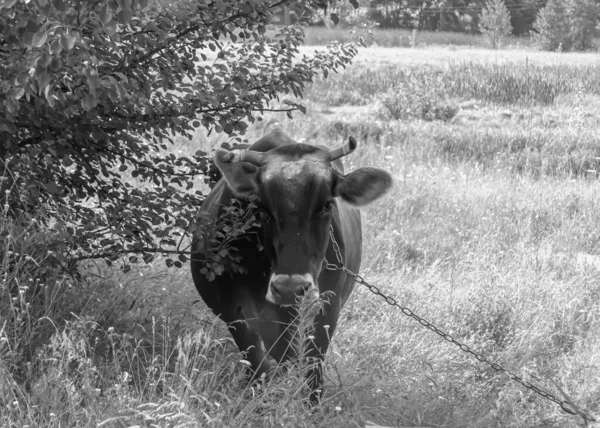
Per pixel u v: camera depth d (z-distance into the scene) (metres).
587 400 6.21
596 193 12.95
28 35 4.77
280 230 5.24
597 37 63.59
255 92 6.81
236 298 5.94
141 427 4.46
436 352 6.71
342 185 5.58
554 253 10.01
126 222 6.60
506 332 7.42
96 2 4.62
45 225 6.42
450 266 9.12
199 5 5.96
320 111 22.03
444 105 21.73
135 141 6.57
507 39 66.38
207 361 6.04
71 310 6.29
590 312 7.87
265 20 6.13
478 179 13.86
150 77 6.23
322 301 5.45
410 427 5.54
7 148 6.10
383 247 9.88
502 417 5.75
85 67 4.91
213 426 4.73
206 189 11.27
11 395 4.80
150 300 7.18
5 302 5.65
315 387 5.70
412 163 15.07
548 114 22.14
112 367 5.71
